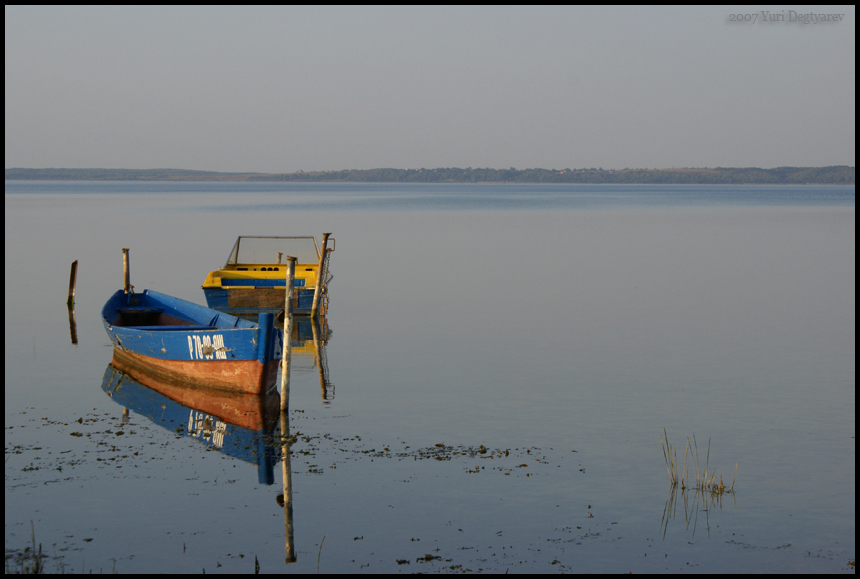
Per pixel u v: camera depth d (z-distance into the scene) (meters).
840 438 13.00
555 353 19.25
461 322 23.47
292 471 11.46
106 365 17.95
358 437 13.02
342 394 15.65
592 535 9.57
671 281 32.62
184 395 15.66
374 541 9.35
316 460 11.92
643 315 24.64
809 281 32.69
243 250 27.27
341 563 8.83
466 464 11.77
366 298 28.27
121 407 14.68
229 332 14.89
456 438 12.97
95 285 30.61
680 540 9.45
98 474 11.23
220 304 24.98
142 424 13.64
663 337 21.16
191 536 9.41
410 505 10.33
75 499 10.38
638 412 14.44
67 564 8.67
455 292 29.62
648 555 9.09
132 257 40.66
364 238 54.88
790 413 14.37
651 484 11.09
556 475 11.36
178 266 36.84
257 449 12.38
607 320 23.77
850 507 10.39
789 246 49.25
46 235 54.06
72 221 70.12
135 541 9.27
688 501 10.53
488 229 64.75
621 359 18.58
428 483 11.04
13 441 12.61
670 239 54.72
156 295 20.70
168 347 15.80
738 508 10.34
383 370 17.59
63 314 24.39
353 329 22.45
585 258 41.88
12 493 10.54
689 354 19.11
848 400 15.18
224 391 15.24
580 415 14.23
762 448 12.54
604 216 87.19
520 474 11.39
